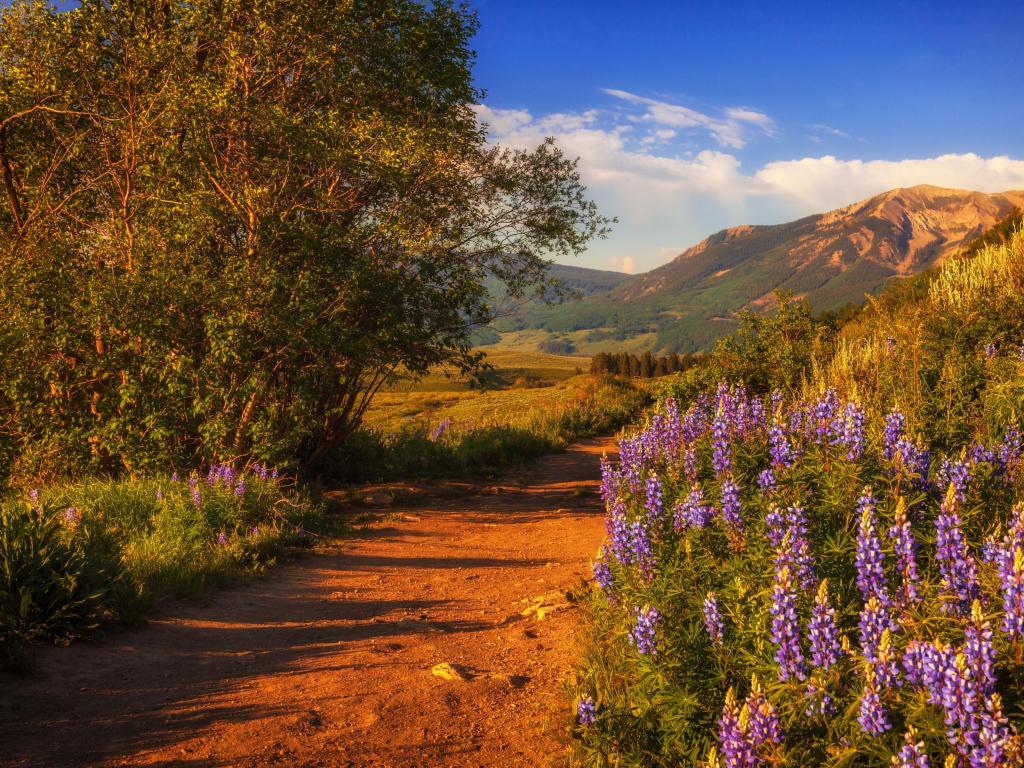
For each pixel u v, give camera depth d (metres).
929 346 10.33
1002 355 9.84
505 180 16.56
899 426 5.00
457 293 15.94
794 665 3.11
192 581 8.41
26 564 6.26
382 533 12.50
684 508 4.80
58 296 12.89
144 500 11.03
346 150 13.57
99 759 4.13
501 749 4.48
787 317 16.00
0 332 12.72
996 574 3.30
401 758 4.34
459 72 16.25
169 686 5.45
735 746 2.77
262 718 4.88
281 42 13.84
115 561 7.51
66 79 14.05
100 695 5.15
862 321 18.78
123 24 13.99
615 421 32.06
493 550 11.44
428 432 25.00
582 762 3.98
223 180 13.68
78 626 6.32
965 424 7.14
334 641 6.89
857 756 2.86
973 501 4.58
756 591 3.98
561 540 11.98
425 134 14.47
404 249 14.57
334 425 16.39
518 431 24.70
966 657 2.61
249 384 12.83
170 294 12.78
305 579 9.49
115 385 13.53
